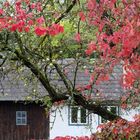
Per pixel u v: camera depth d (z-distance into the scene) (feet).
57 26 32.99
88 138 39.78
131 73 29.32
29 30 37.88
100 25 32.53
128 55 28.45
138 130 38.24
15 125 104.22
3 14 37.60
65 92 44.01
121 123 39.17
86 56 43.14
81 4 40.81
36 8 39.88
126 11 27.61
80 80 96.63
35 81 49.21
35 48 42.88
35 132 103.71
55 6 44.09
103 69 34.40
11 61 43.68
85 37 41.98
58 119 101.45
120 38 28.94
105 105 46.75
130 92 43.65
